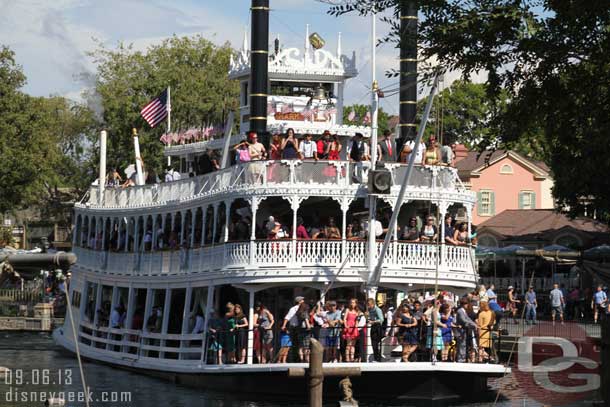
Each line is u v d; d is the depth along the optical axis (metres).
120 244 46.91
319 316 34.75
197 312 40.59
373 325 34.41
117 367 44.66
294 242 35.94
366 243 36.22
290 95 45.47
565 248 63.16
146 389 38.22
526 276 69.31
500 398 36.72
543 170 89.38
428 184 37.16
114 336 46.16
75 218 51.91
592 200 42.31
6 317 73.25
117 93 89.00
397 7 27.25
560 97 26.52
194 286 39.47
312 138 43.72
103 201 49.12
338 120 45.50
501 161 89.19
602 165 30.00
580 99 26.44
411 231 37.28
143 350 42.81
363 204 39.38
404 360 34.12
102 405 34.97
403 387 34.09
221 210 39.78
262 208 39.56
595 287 58.62
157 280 42.38
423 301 37.03
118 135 87.25
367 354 34.22
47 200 104.56
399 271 36.25
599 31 25.66
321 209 40.09
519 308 58.91
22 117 82.56
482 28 26.06
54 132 101.50
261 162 36.47
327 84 45.59
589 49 25.84
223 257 37.12
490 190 89.19
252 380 35.78
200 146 48.97
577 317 57.41
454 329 34.66
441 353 34.34
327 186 36.19
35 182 87.25
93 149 95.56
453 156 38.91
